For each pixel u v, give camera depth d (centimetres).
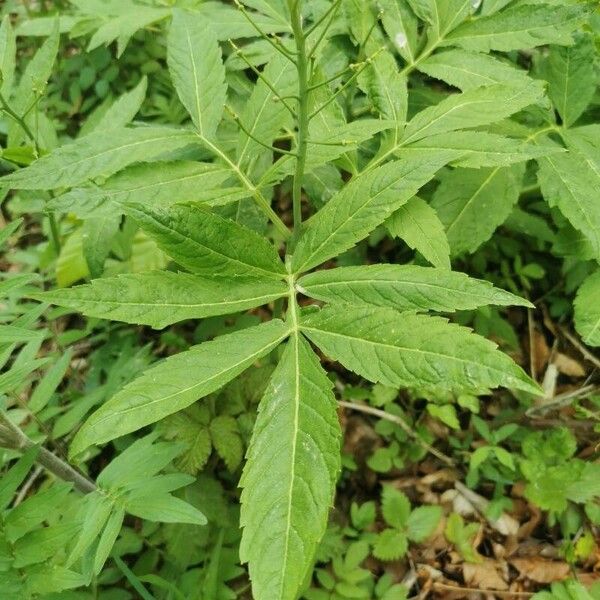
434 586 234
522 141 199
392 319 121
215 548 197
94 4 254
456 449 261
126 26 234
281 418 115
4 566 131
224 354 125
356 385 279
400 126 170
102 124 202
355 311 126
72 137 352
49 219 250
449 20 194
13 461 226
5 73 203
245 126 174
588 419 251
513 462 245
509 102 160
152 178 158
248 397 226
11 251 323
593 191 183
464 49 191
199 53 174
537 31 185
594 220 178
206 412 219
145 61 331
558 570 230
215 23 221
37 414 194
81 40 338
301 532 102
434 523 234
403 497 239
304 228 169
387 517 236
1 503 138
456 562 238
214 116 170
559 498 224
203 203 158
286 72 176
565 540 232
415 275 130
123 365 222
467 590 231
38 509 137
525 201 267
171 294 130
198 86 172
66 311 230
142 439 164
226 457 213
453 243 197
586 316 195
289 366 123
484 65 186
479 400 270
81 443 112
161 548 216
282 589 97
